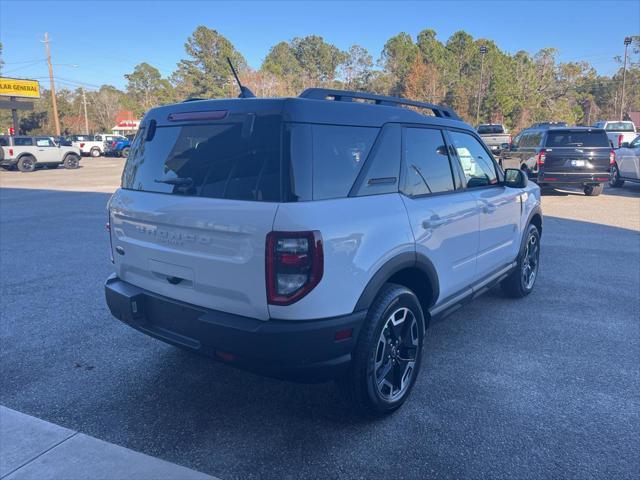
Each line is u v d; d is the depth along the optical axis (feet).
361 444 10.09
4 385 12.48
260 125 9.44
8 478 9.04
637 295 19.27
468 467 9.38
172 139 10.78
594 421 10.84
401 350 11.30
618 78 322.96
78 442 10.13
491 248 15.44
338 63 393.91
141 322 11.18
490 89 228.02
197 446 10.05
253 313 9.25
